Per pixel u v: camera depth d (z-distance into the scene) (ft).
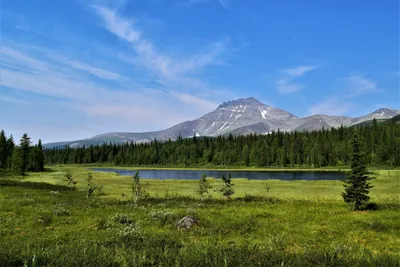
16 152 333.42
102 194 153.28
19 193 128.36
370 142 560.20
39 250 36.96
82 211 81.25
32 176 299.79
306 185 206.80
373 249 45.32
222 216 74.18
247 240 49.93
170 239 47.24
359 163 87.61
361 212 81.35
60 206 89.15
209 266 31.32
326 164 567.59
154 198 130.82
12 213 71.31
